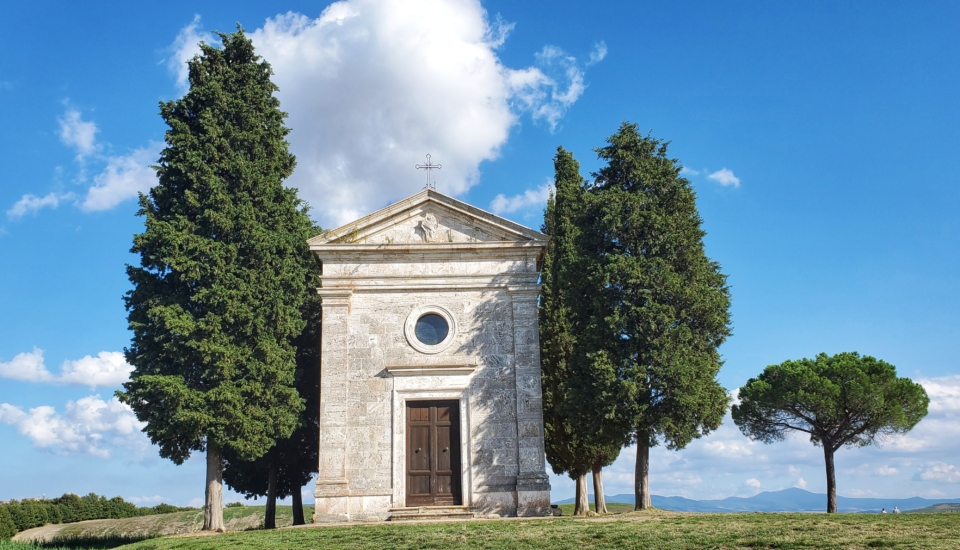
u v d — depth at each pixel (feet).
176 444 103.50
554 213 126.93
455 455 98.17
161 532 181.78
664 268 107.55
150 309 101.65
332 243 103.24
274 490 119.65
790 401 131.03
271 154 117.91
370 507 94.79
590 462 112.98
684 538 64.95
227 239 107.65
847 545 58.65
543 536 70.13
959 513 81.51
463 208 105.50
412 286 102.47
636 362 105.50
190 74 115.96
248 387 101.09
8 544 99.66
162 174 111.45
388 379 99.40
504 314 102.53
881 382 128.47
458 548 66.59
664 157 118.01
